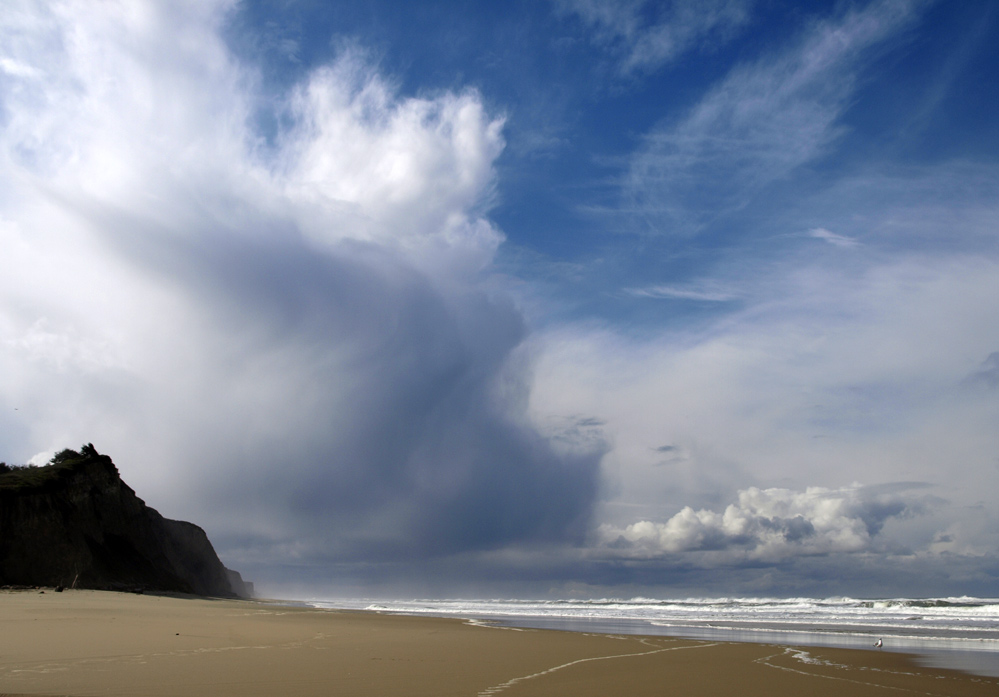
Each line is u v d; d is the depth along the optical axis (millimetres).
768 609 71688
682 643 25953
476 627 33625
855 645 28094
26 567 53250
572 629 37219
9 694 10312
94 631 20891
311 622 32062
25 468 64938
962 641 31016
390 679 13289
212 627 24938
